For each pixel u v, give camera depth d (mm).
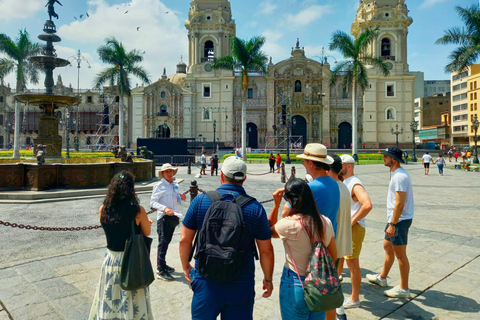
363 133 63594
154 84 64375
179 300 4918
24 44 36531
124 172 3584
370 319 4297
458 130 87625
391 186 4879
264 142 65062
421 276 5652
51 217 10117
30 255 6852
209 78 64625
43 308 4621
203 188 17688
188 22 66625
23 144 71812
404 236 4801
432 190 17031
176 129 63938
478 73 78812
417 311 4480
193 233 3176
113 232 3400
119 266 3406
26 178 13414
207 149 59594
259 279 5629
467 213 11047
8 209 11156
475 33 26000
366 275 5691
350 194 4352
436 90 131000
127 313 3355
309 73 64812
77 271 5961
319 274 2930
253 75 66062
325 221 3219
